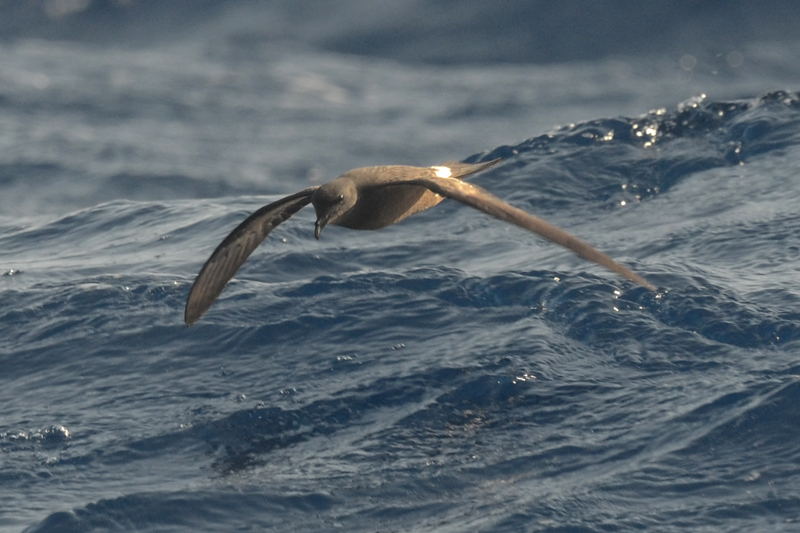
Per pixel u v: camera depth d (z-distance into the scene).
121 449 10.44
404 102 40.62
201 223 17.47
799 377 10.44
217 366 12.09
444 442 10.24
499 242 15.46
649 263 13.66
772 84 39.72
